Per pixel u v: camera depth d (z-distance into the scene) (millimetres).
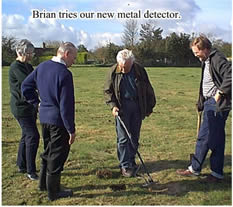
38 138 4805
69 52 4051
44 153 4289
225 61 4273
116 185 4609
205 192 4418
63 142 4102
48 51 35031
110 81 4953
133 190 4500
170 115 10039
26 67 4676
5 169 5199
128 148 5047
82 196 4332
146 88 5023
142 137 7305
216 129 4602
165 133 7730
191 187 4582
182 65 47125
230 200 4207
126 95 4922
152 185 4652
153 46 46938
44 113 4070
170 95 14805
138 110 5016
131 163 5184
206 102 4664
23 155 4992
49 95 4000
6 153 6031
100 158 5816
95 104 12070
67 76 3906
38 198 4270
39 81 4078
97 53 45406
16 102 4641
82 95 14523
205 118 4699
